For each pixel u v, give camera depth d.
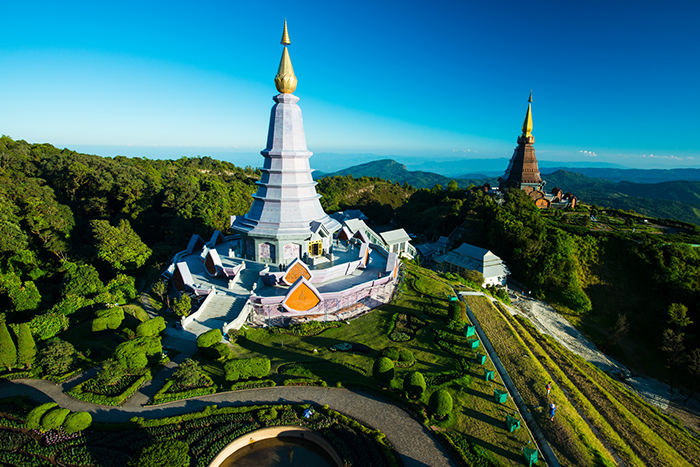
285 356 39.34
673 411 52.22
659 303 71.25
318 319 48.47
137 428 28.02
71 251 71.31
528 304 77.81
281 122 55.25
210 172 191.50
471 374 37.78
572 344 66.00
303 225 56.53
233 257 59.66
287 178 56.28
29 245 68.94
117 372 32.78
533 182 130.00
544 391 35.56
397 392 33.47
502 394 33.12
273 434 28.52
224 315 46.06
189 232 78.62
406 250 101.06
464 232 108.44
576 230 89.94
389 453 26.39
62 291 50.16
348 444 27.30
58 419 27.05
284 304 46.53
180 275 51.19
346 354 40.00
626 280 78.75
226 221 90.88
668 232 93.38
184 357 38.00
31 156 116.69
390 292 57.81
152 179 110.88
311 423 29.03
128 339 40.34
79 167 95.75
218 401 31.55
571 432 29.91
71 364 35.53
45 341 38.34
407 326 47.81
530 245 84.00
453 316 49.00
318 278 53.72
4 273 58.38
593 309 76.12
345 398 32.56
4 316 46.19
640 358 65.44
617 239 84.88
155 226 90.44
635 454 30.86
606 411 36.88
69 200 97.31
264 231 55.22
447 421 30.31
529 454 26.11
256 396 32.28
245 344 41.62
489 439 28.75
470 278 80.69
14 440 26.94
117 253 60.19
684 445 34.75
